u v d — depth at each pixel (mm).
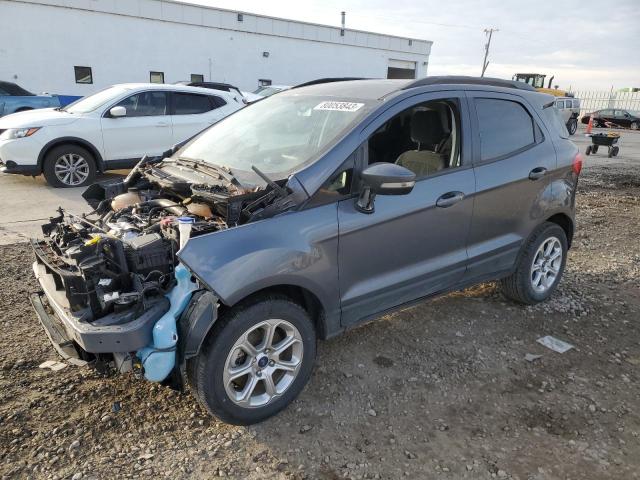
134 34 21781
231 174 3121
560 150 4242
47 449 2574
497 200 3734
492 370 3445
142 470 2477
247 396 2738
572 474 2549
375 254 3115
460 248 3625
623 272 5398
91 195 3945
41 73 20031
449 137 3586
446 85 3555
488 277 3943
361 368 3414
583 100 45344
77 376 3186
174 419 2846
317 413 2949
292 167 3004
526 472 2551
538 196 4055
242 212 2750
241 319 2623
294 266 2732
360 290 3109
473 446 2723
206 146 3807
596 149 17109
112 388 3082
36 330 3730
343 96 3506
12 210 7156
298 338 2887
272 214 2754
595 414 3025
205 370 2574
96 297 2465
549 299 4590
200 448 2637
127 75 22000
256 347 2773
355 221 2969
